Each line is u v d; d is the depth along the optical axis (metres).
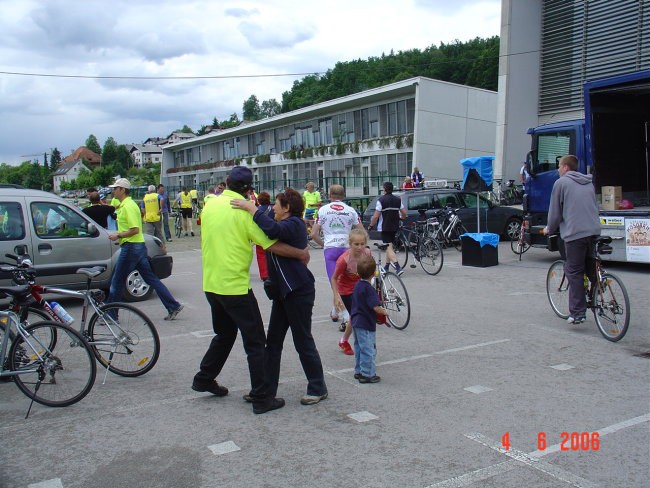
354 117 38.97
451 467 3.71
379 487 3.49
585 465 3.70
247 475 3.70
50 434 4.44
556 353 6.18
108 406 5.00
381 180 35.19
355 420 4.53
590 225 6.76
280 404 4.85
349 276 6.25
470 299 9.13
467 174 12.61
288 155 45.50
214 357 5.07
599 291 6.71
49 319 5.52
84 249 9.49
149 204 18.28
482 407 4.71
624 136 11.75
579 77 20.33
